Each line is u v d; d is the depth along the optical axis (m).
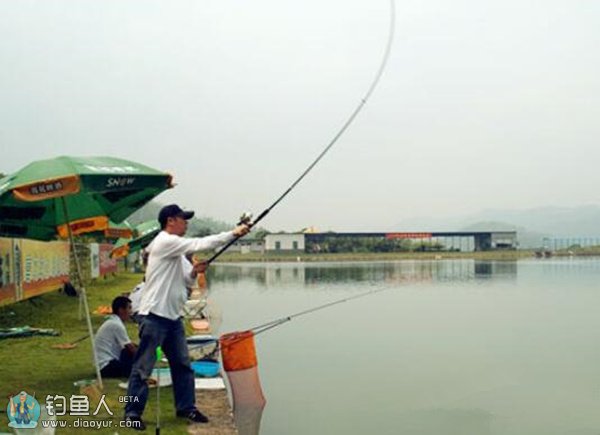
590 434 6.29
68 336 10.17
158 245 5.18
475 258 67.50
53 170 5.79
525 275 32.62
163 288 5.18
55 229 7.58
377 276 32.88
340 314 16.06
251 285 26.81
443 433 6.26
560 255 73.19
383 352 10.53
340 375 8.86
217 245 5.15
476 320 14.62
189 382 5.39
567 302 18.39
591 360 9.83
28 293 13.70
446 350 10.79
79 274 6.57
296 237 80.00
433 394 7.79
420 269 41.22
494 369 9.16
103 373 6.84
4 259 12.02
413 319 14.92
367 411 7.04
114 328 6.96
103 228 7.46
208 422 5.32
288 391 7.93
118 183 5.95
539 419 6.74
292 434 6.16
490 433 6.33
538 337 12.05
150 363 5.13
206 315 13.56
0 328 11.12
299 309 17.12
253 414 6.20
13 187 5.67
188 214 5.43
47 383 6.59
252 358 6.29
